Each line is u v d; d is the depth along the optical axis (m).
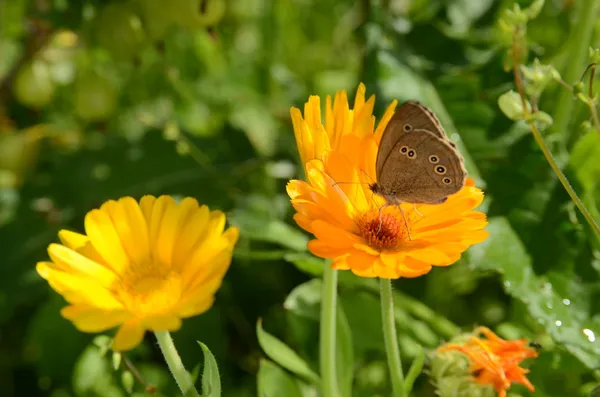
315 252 0.36
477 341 0.39
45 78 0.53
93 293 0.34
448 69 0.50
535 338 0.46
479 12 0.54
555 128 0.48
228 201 0.52
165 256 0.36
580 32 0.47
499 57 0.49
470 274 0.50
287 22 0.63
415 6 0.55
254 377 0.51
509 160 0.47
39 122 0.56
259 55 0.61
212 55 0.60
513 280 0.43
